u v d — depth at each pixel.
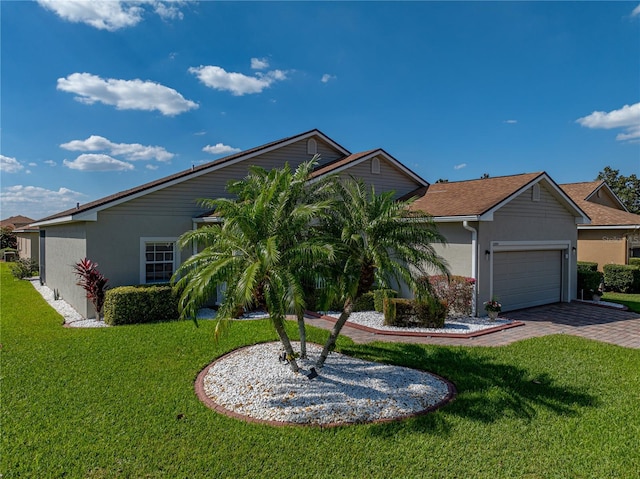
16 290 20.00
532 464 4.54
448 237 13.35
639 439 5.12
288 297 5.96
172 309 12.34
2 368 7.62
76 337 9.98
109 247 12.85
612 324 12.08
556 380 7.15
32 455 4.64
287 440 5.01
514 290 14.07
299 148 17.55
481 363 8.08
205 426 5.36
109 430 5.23
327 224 7.56
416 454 4.71
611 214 21.56
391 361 8.15
